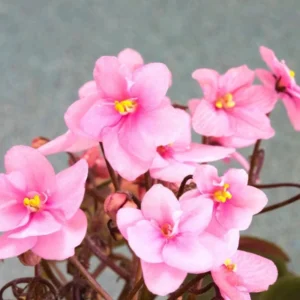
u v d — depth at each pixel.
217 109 0.22
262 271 0.19
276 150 0.48
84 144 0.20
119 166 0.19
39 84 0.47
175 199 0.18
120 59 0.22
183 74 0.48
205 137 0.22
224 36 0.48
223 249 0.18
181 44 0.48
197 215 0.18
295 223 0.48
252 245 0.29
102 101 0.19
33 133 0.48
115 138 0.19
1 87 0.47
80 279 0.22
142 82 0.19
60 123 0.48
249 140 0.22
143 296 0.21
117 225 0.19
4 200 0.19
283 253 0.29
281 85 0.23
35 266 0.21
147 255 0.18
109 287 0.44
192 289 0.20
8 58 0.47
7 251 0.18
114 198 0.19
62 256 0.18
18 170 0.19
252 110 0.22
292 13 0.48
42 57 0.47
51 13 0.47
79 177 0.19
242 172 0.19
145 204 0.19
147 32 0.48
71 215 0.18
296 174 0.48
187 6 0.48
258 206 0.19
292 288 0.26
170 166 0.20
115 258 0.27
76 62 0.47
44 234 0.18
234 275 0.18
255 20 0.48
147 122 0.19
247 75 0.22
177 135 0.19
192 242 0.18
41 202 0.18
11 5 0.47
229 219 0.19
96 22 0.47
